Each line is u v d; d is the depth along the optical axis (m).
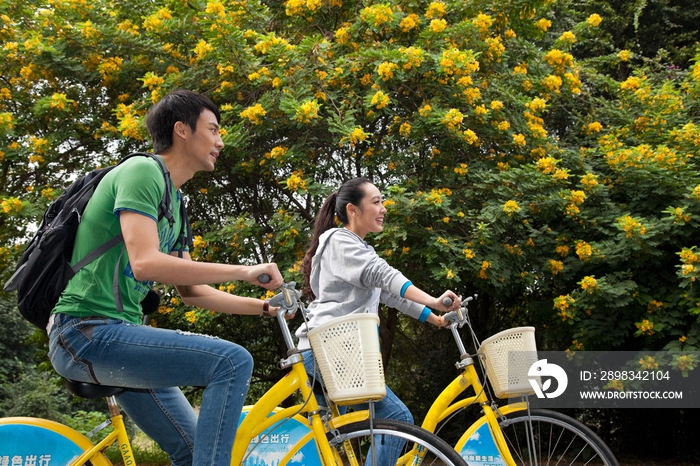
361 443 2.68
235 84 5.94
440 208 5.30
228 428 2.05
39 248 2.11
